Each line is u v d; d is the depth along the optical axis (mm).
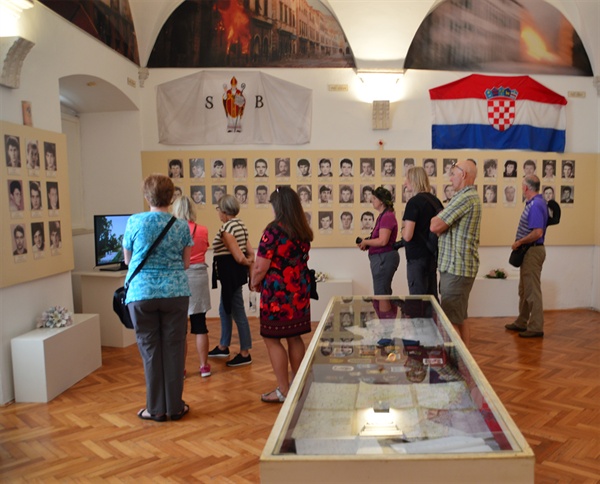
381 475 1162
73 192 6105
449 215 3410
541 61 6520
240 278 4270
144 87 6266
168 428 3135
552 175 6590
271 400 3518
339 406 1489
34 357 3623
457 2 6406
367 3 6105
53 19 4262
